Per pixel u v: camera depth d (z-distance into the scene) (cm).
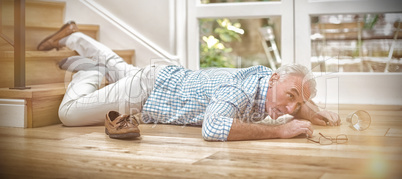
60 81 353
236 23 665
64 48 370
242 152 211
